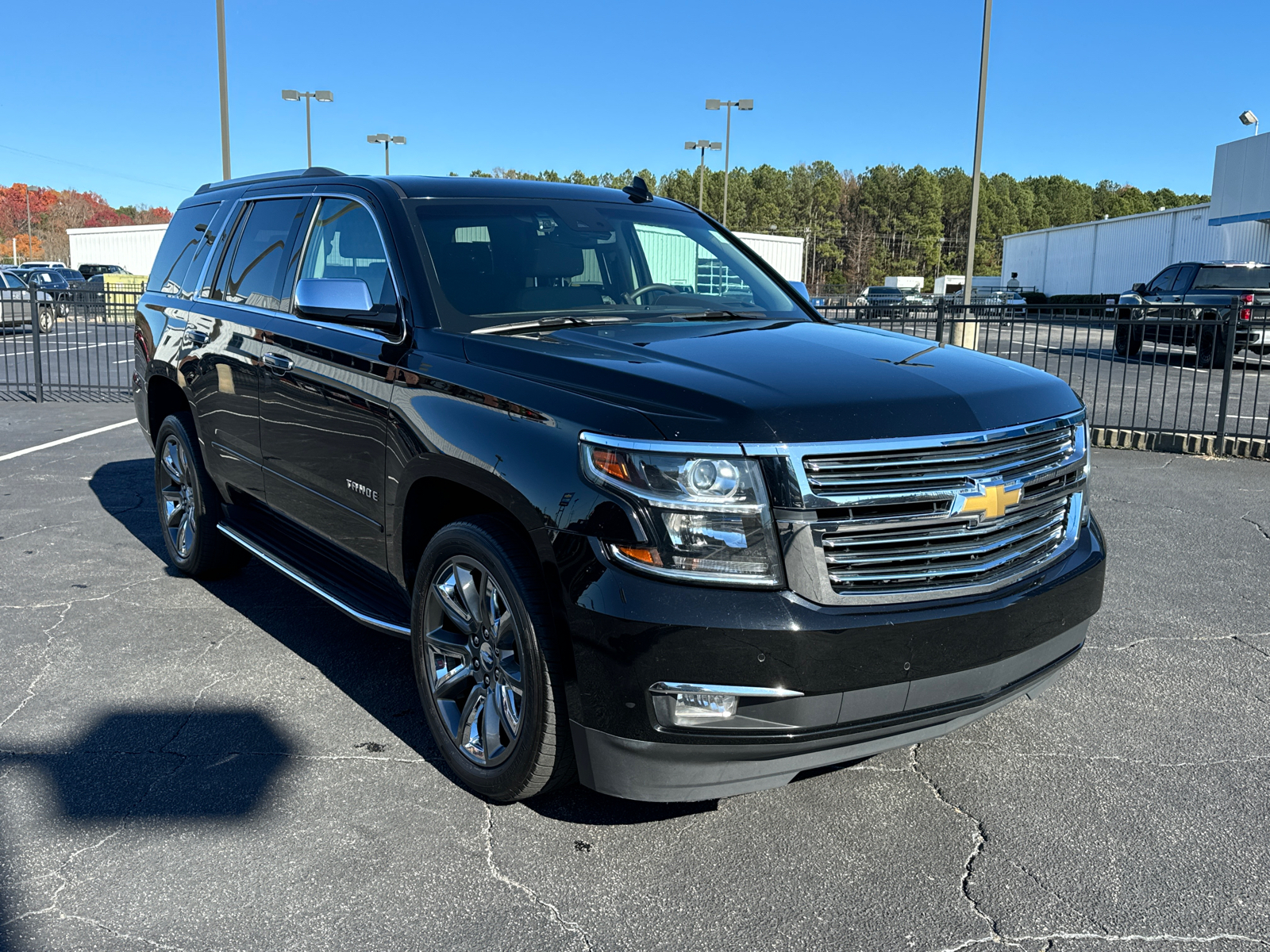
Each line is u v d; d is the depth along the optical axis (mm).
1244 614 4930
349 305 3389
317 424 3820
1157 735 3637
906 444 2566
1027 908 2605
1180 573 5613
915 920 2559
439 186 3979
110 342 21297
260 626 4645
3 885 2658
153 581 5316
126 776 3250
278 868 2758
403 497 3291
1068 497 3057
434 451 3068
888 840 2932
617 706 2559
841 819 3051
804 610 2500
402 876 2727
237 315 4543
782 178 147250
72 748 3434
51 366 17703
